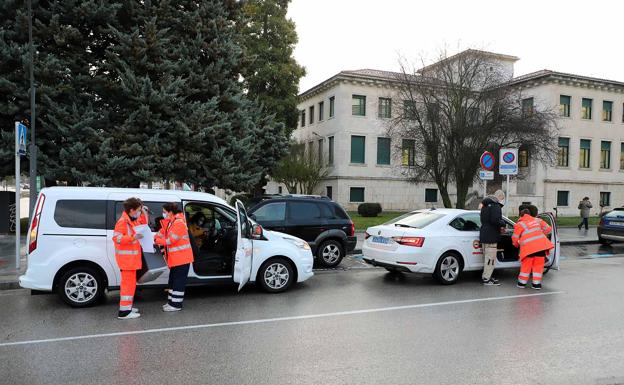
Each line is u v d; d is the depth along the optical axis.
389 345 5.22
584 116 37.50
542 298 7.78
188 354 4.86
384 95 36.78
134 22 14.89
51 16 13.65
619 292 8.31
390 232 8.99
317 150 38.97
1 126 13.84
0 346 5.07
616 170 38.69
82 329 5.74
